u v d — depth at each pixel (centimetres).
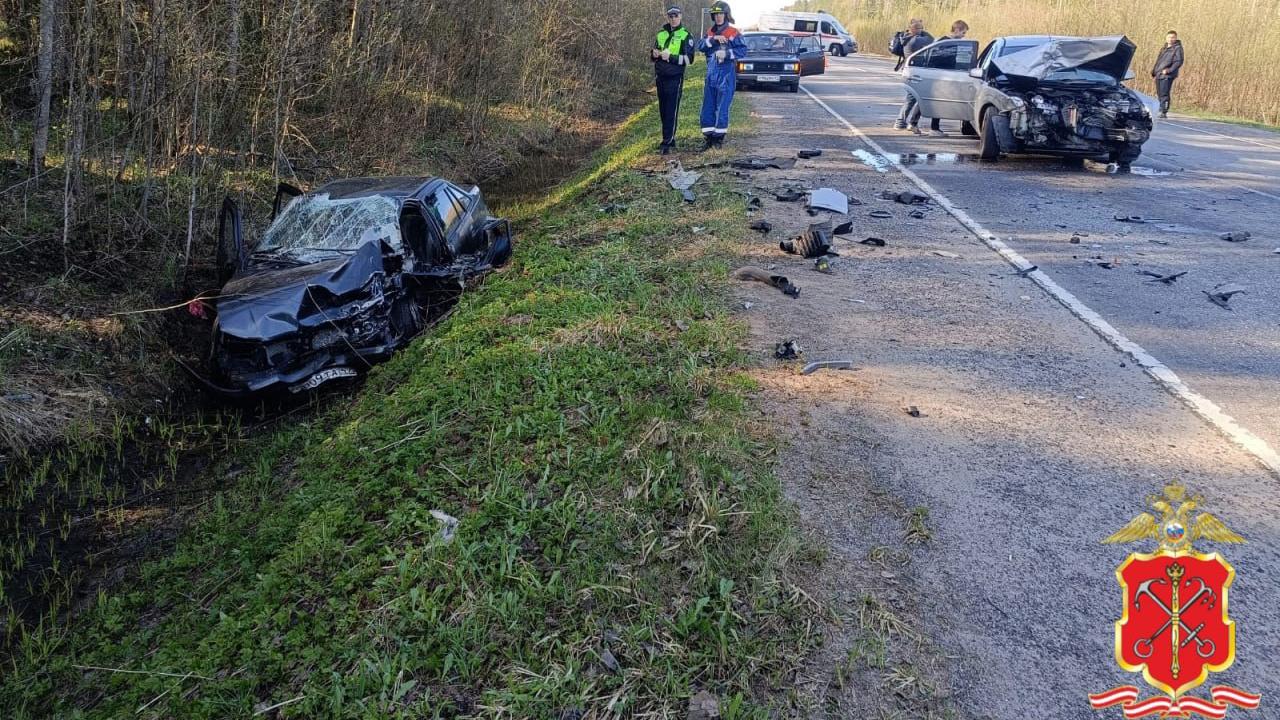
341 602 359
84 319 741
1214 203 1077
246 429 641
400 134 1377
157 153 951
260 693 322
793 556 366
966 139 1598
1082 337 618
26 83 1044
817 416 494
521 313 673
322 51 1191
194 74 886
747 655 311
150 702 333
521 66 1858
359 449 504
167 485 570
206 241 923
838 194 1044
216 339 630
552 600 343
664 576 355
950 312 673
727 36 1353
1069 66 1329
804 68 2503
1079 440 467
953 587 351
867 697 296
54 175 920
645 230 898
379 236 740
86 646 406
